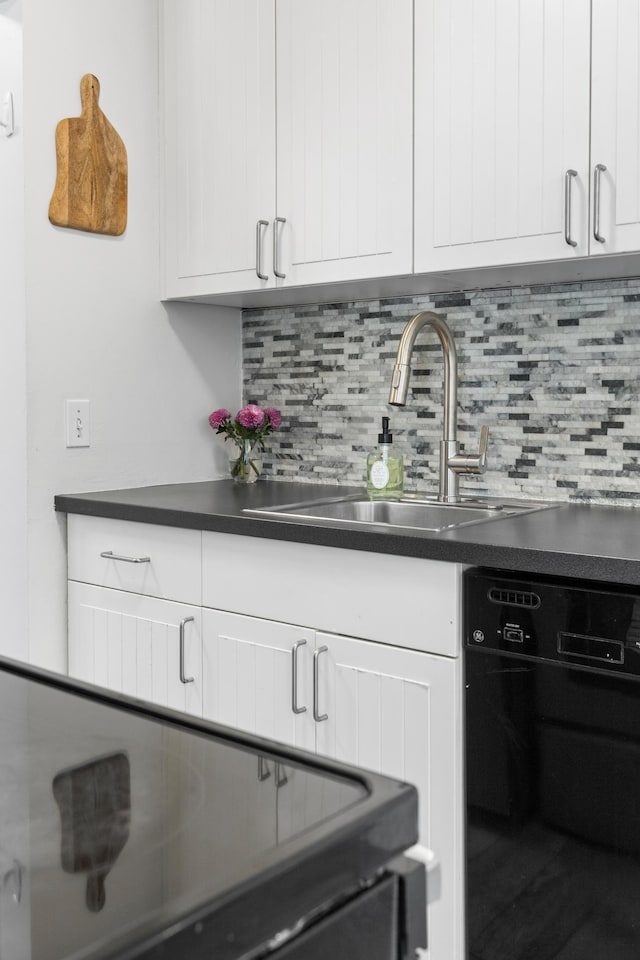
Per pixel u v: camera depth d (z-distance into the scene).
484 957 1.61
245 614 1.94
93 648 2.28
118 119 2.42
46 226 2.28
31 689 0.68
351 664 1.75
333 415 2.61
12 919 0.36
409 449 2.45
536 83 1.81
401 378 2.11
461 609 1.61
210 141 2.40
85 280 2.37
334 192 2.14
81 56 2.33
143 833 0.43
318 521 1.86
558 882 1.51
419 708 1.66
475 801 1.60
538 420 2.21
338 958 0.42
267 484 2.65
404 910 0.46
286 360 2.71
